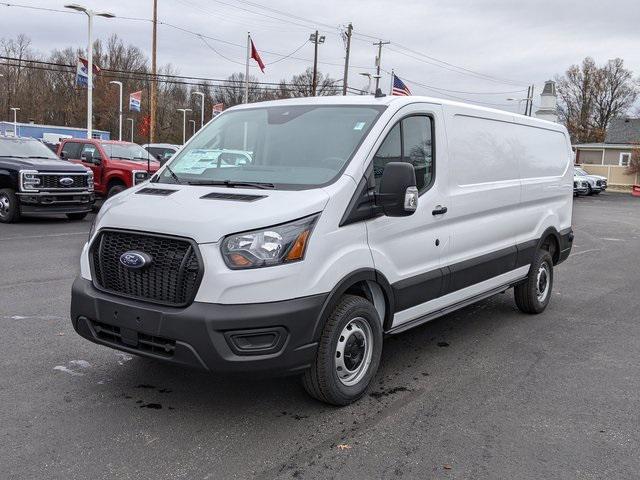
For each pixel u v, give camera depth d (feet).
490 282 20.01
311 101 16.85
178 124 294.46
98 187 54.80
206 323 11.90
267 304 12.19
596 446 12.84
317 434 12.96
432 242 16.66
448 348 19.30
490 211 19.57
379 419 13.79
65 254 33.30
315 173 14.19
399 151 15.44
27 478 10.98
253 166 15.08
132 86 283.38
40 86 293.23
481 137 19.10
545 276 24.23
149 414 13.70
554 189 24.45
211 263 12.04
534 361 18.24
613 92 273.95
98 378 15.65
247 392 15.02
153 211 13.08
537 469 11.82
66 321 20.45
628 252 43.80
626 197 139.33
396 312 15.55
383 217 14.62
